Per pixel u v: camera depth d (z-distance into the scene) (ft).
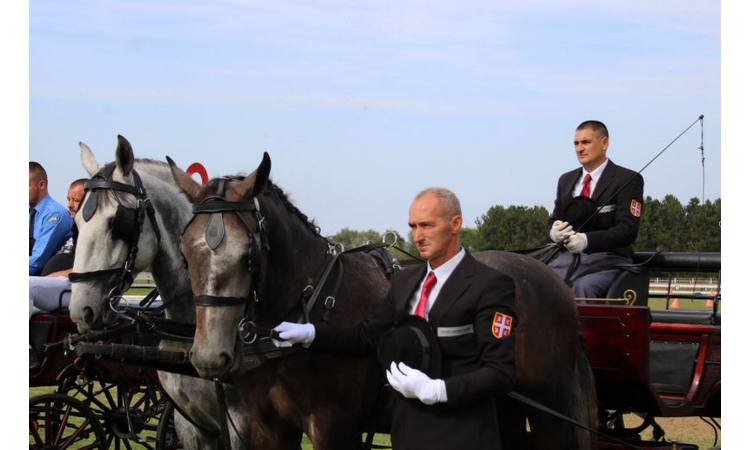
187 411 19.22
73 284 18.51
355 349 13.91
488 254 17.07
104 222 18.60
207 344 13.76
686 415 20.18
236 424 18.20
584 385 17.04
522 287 16.30
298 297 15.99
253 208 14.61
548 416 16.25
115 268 18.62
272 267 15.64
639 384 18.49
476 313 12.26
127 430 24.94
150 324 18.86
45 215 25.85
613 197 20.84
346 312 16.33
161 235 19.26
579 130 21.89
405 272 13.25
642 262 22.61
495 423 12.44
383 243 18.22
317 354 15.42
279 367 15.51
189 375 18.21
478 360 12.27
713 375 20.53
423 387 11.76
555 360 16.34
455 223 12.49
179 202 19.75
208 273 13.97
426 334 12.31
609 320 18.33
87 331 18.52
